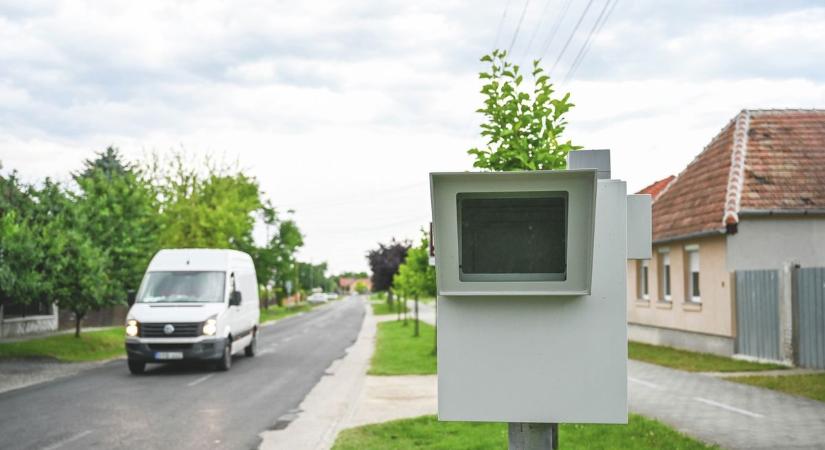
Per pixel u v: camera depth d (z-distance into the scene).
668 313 23.34
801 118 21.58
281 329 41.72
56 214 22.23
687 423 9.70
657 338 24.33
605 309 3.96
